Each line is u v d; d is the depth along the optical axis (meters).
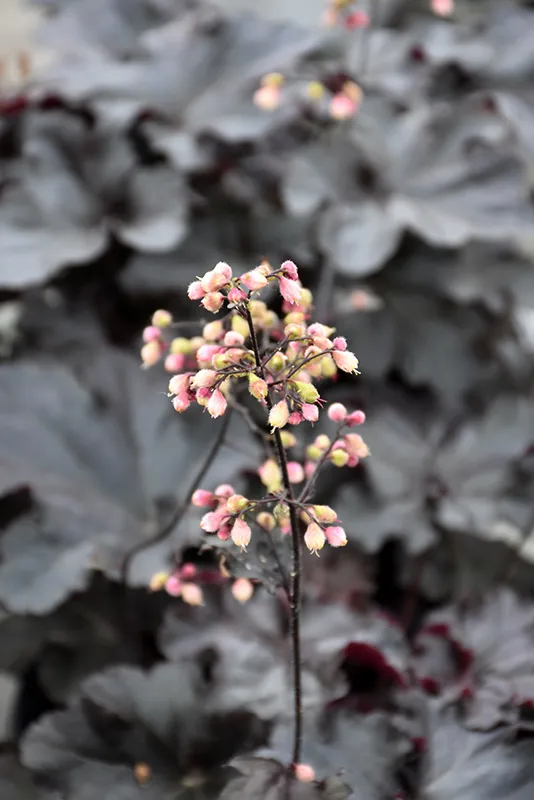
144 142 0.99
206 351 0.61
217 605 0.76
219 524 0.62
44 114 0.94
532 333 1.18
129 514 0.79
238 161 0.97
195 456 0.80
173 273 0.93
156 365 0.84
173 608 0.76
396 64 1.03
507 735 0.71
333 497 0.89
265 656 0.74
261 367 0.61
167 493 0.79
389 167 0.96
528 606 0.77
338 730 0.71
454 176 0.95
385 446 0.88
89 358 0.91
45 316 0.97
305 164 0.93
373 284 1.00
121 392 0.82
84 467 0.80
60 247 0.87
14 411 0.80
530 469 0.88
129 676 0.73
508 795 0.69
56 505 0.78
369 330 0.97
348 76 0.86
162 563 0.76
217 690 0.73
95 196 0.93
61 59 1.01
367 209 0.92
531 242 1.13
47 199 0.91
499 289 0.99
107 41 1.05
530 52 1.06
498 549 0.89
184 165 0.90
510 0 1.19
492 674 0.75
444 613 0.78
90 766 0.71
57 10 1.09
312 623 0.75
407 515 0.84
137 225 0.90
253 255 0.95
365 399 0.93
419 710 0.72
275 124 0.92
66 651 0.83
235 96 0.96
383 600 0.91
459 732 0.71
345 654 0.74
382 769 0.70
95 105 0.94
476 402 0.98
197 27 1.02
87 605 0.83
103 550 0.77
